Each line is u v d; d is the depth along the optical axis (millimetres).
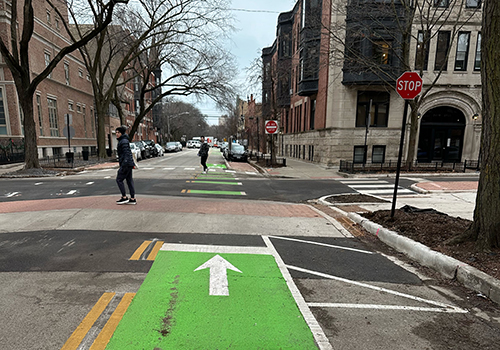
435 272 4523
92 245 5152
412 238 5465
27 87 14977
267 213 7938
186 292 3641
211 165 22047
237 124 64250
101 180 13148
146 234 5812
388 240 5816
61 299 3412
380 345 2812
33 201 8586
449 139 21016
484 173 4531
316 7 19766
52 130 25297
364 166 17828
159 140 72438
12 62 14352
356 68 16922
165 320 3064
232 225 6656
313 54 20656
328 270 4500
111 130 39156
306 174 17359
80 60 30719
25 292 3555
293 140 30578
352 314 3324
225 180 14477
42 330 2857
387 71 18344
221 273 4203
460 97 20203
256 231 6316
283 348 2723
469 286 3982
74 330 2869
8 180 13203
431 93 20031
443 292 3900
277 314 3254
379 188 12836
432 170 17406
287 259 4855
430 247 4980
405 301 3646
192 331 2902
